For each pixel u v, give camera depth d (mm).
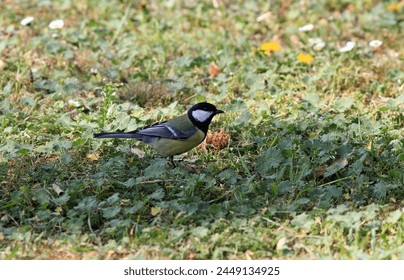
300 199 9820
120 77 14695
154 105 13492
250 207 9711
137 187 10227
